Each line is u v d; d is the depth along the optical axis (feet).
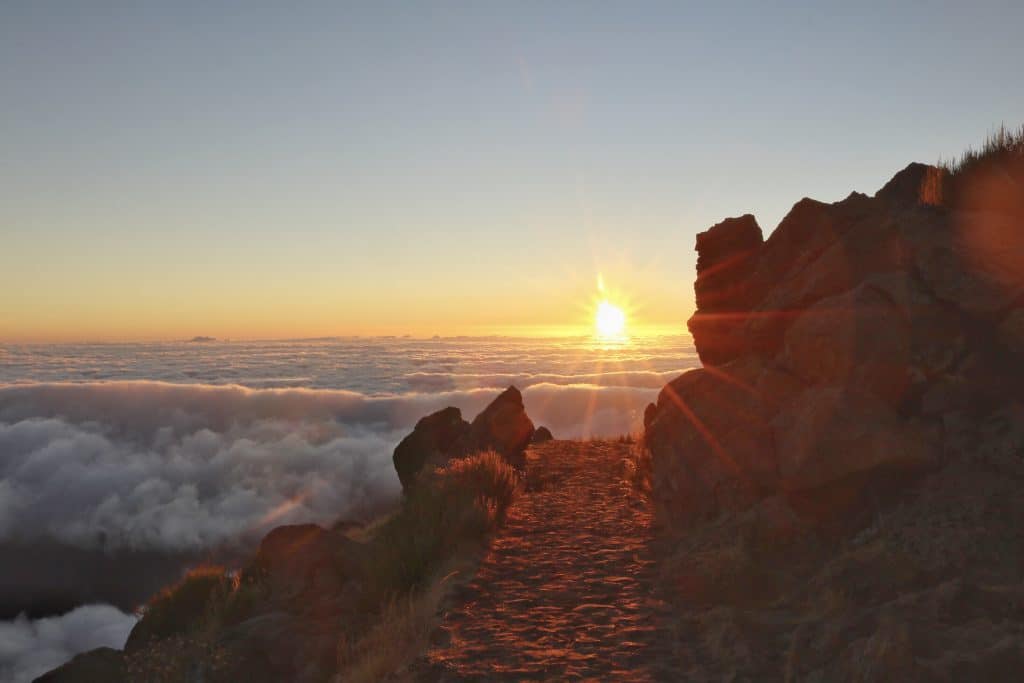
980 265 24.71
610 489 43.80
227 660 26.86
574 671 17.26
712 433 28.53
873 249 27.78
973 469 21.31
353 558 35.91
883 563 19.08
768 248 34.47
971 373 23.21
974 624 15.14
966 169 31.55
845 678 14.23
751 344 30.30
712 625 19.02
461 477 41.39
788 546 22.76
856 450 22.27
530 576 26.00
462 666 17.98
